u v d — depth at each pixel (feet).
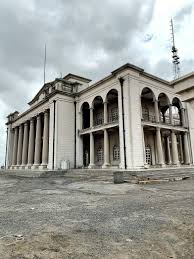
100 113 101.30
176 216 18.74
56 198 30.37
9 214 21.38
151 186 42.34
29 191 39.65
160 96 88.43
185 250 11.94
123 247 12.51
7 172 110.63
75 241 13.61
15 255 11.75
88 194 34.01
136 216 19.30
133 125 66.69
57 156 86.99
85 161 101.24
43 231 15.70
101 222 17.67
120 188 40.14
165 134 95.35
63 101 93.30
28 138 123.95
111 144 90.12
